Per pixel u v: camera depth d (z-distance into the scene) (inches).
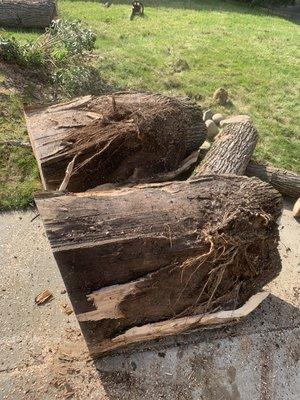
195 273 124.8
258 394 132.5
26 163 190.9
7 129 203.6
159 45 327.0
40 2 306.5
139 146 174.1
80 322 120.3
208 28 391.2
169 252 120.1
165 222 122.4
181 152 191.5
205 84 279.7
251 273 135.0
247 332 147.6
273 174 201.6
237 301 138.7
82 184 172.2
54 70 251.9
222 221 125.6
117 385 129.0
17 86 231.1
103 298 118.0
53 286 152.3
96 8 383.6
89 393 126.3
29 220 172.9
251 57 335.6
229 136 199.6
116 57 290.5
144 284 120.0
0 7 299.1
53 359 132.7
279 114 258.2
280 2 565.9
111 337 128.3
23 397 123.1
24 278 153.2
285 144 233.1
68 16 348.8
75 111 179.5
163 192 131.6
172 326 134.9
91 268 114.3
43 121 175.3
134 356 136.3
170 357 137.5
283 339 147.7
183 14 423.5
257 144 228.8
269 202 133.7
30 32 307.0
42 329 139.7
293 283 166.7
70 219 116.6
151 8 421.1
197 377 133.8
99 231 116.1
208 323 140.9
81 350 136.1
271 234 131.5
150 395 128.0
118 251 115.5
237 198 131.6
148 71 281.6
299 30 450.9
